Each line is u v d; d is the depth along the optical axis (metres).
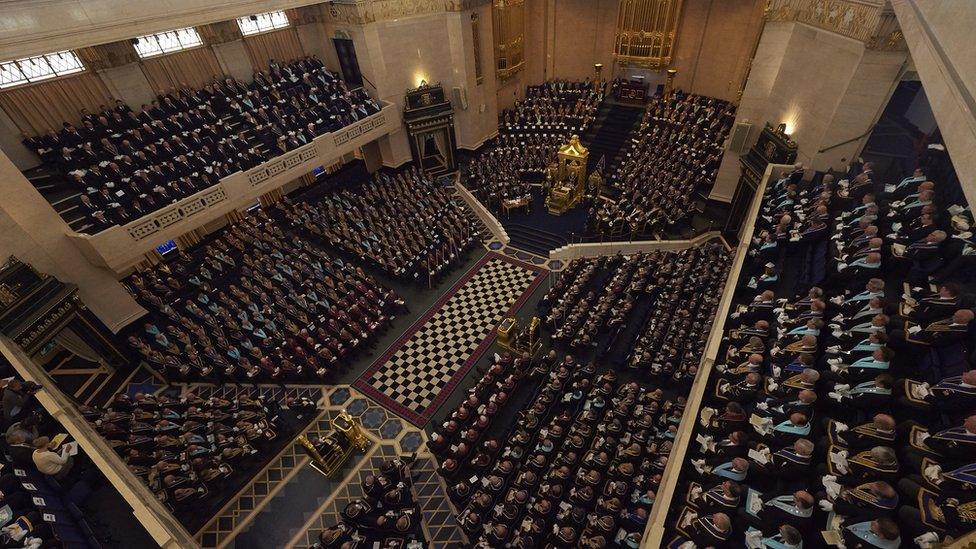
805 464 6.95
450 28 23.56
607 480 11.16
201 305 16.98
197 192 17.02
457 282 20.05
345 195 22.73
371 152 25.73
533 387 14.55
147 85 18.50
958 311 6.90
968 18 4.50
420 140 25.95
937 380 6.75
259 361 15.56
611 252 20.86
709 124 23.73
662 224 20.55
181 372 15.06
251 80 21.95
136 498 8.23
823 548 6.21
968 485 5.35
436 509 12.20
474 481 11.91
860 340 8.23
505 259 21.22
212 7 16.58
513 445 12.47
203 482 12.09
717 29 23.88
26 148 15.83
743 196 19.31
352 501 12.45
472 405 13.75
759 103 18.70
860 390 7.31
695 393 9.62
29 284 13.30
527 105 28.23
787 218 12.43
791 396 8.17
